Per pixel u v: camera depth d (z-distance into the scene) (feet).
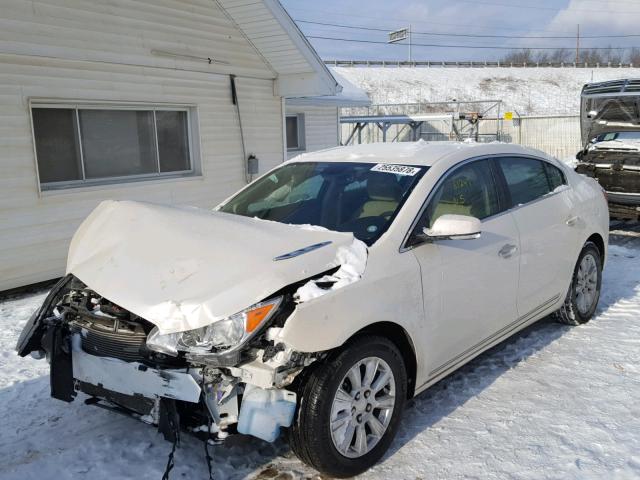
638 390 12.91
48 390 13.51
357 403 9.91
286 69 34.45
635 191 27.63
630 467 10.07
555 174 16.55
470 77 246.88
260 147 35.01
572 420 11.69
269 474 10.18
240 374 8.94
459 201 12.69
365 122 75.20
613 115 30.81
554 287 15.42
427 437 11.21
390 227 11.15
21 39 22.45
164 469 10.30
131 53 26.91
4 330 17.79
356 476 10.03
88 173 26.22
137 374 9.30
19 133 22.68
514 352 15.19
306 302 9.08
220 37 31.30
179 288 9.26
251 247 9.99
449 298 11.65
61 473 10.25
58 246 24.47
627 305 18.86
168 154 30.12
